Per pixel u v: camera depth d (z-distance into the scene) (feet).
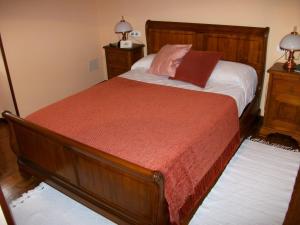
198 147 6.71
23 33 11.20
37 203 7.70
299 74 8.98
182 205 6.13
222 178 8.41
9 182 8.52
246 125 10.11
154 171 5.20
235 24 10.92
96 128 7.26
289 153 9.48
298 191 4.60
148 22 12.67
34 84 12.16
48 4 11.84
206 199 7.64
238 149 9.75
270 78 9.56
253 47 10.62
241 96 9.30
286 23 9.95
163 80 10.59
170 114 7.88
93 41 14.53
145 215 5.99
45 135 6.82
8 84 11.27
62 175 7.45
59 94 13.43
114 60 13.55
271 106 9.93
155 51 13.03
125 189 6.02
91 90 9.83
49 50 12.41
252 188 8.00
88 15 13.85
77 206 7.57
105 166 6.01
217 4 10.98
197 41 11.72
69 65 13.56
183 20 12.03
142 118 7.70
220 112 7.98
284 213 7.18
